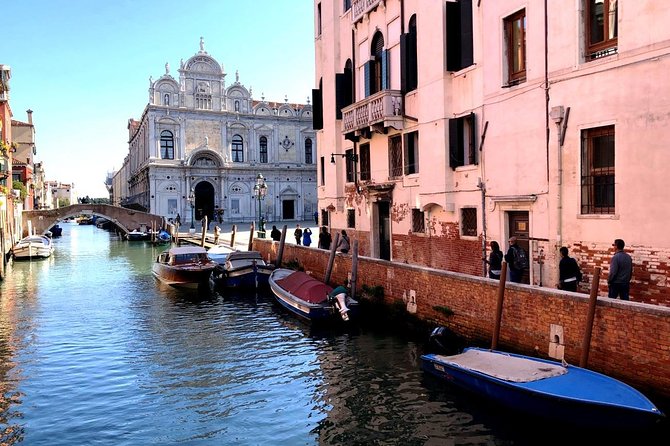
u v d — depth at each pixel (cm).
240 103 5684
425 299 1164
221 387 962
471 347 962
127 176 8519
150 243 4294
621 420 632
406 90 1552
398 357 1067
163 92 5338
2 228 2523
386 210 1761
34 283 2262
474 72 1280
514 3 1128
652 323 699
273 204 5834
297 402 880
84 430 802
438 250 1447
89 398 927
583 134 988
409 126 1548
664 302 851
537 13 1066
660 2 844
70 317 1574
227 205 5597
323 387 937
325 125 2119
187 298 1853
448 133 1364
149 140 5297
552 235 1052
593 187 978
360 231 1898
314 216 5850
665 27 838
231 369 1059
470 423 767
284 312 1567
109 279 2355
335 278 1625
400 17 1582
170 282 2042
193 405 883
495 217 1214
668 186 841
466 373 815
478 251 1282
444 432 745
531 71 1088
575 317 807
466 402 834
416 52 1504
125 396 932
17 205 3978
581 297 796
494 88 1198
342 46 1998
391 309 1277
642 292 883
